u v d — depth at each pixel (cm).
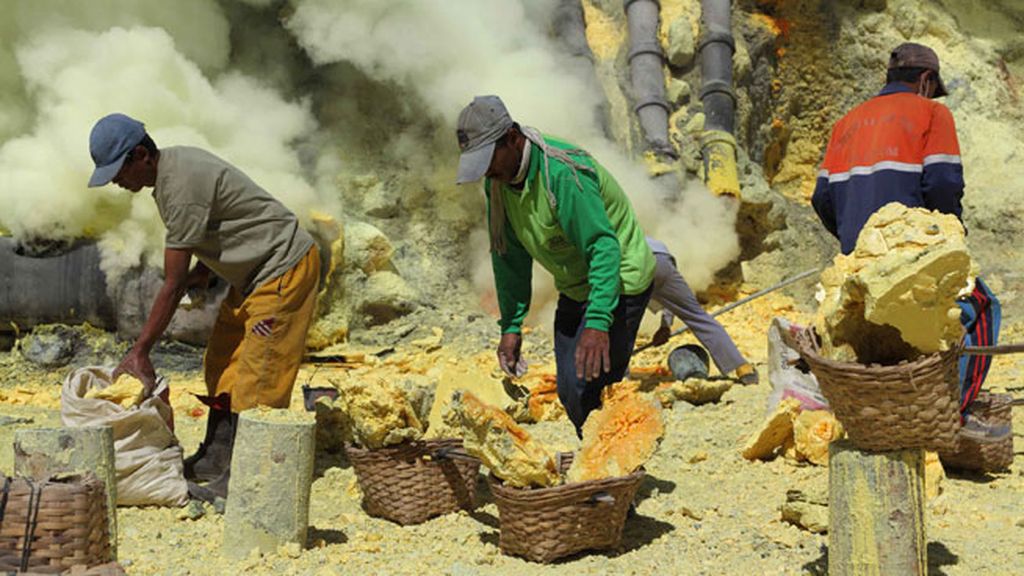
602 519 450
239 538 460
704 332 798
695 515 505
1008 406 579
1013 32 1305
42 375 859
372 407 499
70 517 337
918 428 355
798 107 1290
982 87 1268
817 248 1215
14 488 334
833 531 377
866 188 558
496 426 444
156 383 573
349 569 445
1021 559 438
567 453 497
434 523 509
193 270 580
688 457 616
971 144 1237
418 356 904
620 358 487
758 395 770
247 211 535
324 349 930
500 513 458
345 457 638
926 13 1280
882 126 559
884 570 364
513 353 512
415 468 509
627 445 462
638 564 444
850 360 363
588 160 458
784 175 1296
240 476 461
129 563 454
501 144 443
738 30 1207
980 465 571
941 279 332
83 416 537
